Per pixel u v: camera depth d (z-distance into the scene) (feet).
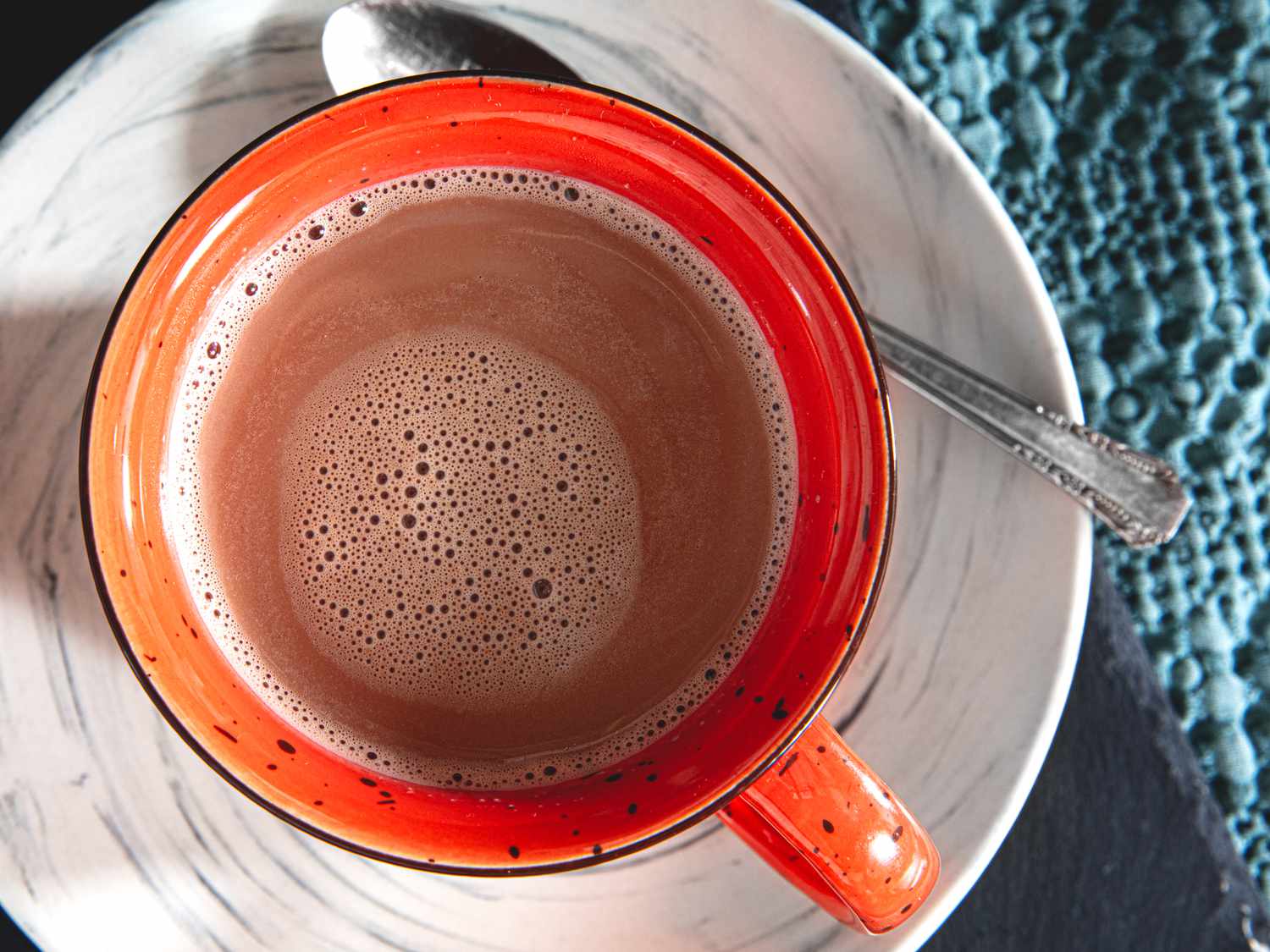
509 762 0.72
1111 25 0.85
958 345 0.73
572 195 0.74
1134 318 0.85
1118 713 0.81
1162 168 0.85
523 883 0.72
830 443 0.69
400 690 0.73
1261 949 0.81
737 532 0.73
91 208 0.72
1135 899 0.81
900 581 0.73
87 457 0.65
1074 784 0.82
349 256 0.73
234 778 0.65
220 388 0.73
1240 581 0.84
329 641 0.73
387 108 0.67
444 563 0.74
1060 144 0.85
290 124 0.67
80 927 0.70
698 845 0.73
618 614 0.73
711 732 0.70
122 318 0.66
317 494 0.73
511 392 0.74
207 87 0.72
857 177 0.73
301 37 0.72
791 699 0.66
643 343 0.74
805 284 0.68
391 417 0.74
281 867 0.72
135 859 0.71
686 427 0.74
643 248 0.74
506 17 0.73
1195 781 0.81
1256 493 0.85
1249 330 0.85
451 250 0.74
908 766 0.72
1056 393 0.72
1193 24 0.85
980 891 0.82
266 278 0.73
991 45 0.85
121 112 0.72
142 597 0.67
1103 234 0.85
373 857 0.64
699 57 0.73
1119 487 0.71
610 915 0.72
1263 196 0.85
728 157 0.67
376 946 0.72
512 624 0.73
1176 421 0.85
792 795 0.64
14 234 0.71
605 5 0.73
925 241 0.73
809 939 0.72
